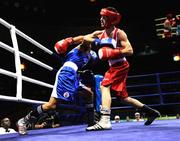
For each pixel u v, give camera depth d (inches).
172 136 85.7
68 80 127.0
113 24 132.3
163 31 570.6
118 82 135.1
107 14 130.6
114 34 130.9
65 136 102.6
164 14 625.3
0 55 482.9
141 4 643.5
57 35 570.9
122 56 127.5
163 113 524.1
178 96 526.6
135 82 589.0
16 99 148.4
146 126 139.6
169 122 168.9
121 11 652.7
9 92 449.7
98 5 657.0
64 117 253.0
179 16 522.9
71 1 647.8
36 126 209.2
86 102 140.7
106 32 134.0
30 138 100.9
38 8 608.7
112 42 129.7
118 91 135.9
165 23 525.0
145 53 612.4
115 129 126.3
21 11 582.2
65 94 126.3
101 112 128.7
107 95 130.5
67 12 641.6
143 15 637.9
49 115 220.8
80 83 137.1
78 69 131.9
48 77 507.5
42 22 599.5
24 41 514.0
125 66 135.3
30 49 522.3
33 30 552.4
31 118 129.0
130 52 127.1
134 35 620.7
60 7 637.3
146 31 614.2
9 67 480.7
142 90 556.7
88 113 140.3
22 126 127.2
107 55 125.3
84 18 631.2
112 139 85.2
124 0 655.8
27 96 489.4
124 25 629.0
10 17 562.9
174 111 518.9
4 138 107.1
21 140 95.4
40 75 513.3
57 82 128.0
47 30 564.1
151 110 146.9
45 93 500.1
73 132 123.5
